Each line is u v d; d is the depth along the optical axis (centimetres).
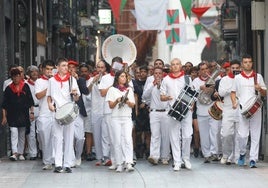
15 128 3030
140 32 8312
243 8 4794
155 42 9288
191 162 2956
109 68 2858
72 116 2566
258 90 2675
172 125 2669
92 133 2978
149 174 2589
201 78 3075
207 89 2967
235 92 2717
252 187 2272
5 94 3025
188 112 2667
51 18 5753
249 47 4816
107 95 2644
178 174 2581
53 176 2542
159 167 2792
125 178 2495
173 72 2677
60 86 2612
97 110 2897
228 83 2745
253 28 2977
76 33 7125
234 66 2747
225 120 2783
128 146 2658
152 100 2855
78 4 7306
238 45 5388
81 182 2406
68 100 2625
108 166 2838
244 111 2661
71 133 2636
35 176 2545
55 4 5828
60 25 5912
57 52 6147
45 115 2716
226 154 2850
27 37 4625
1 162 2978
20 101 3016
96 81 2842
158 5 4519
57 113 2559
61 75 2625
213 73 3102
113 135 2658
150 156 2861
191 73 3272
